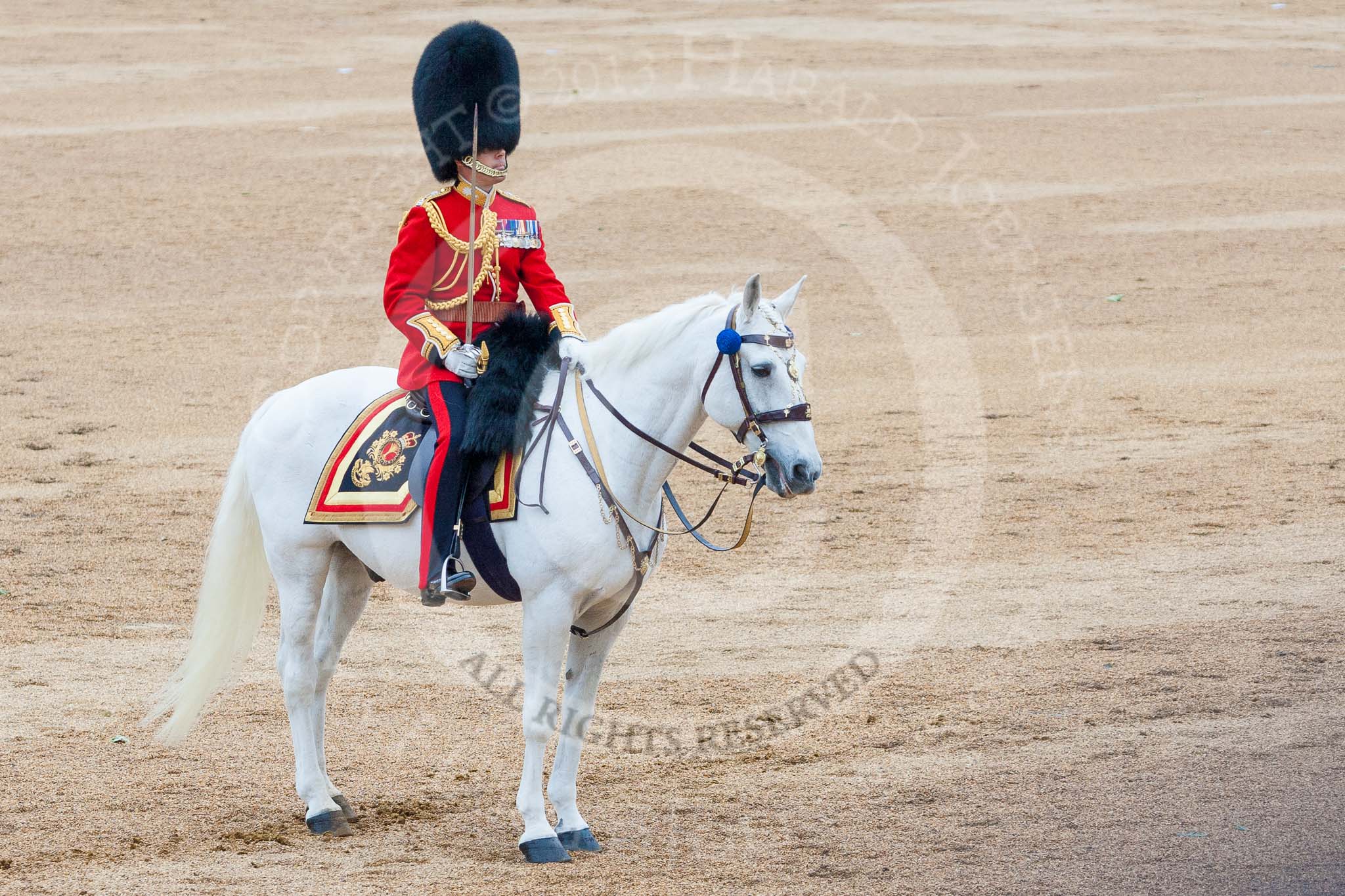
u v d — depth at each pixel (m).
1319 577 13.44
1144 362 22.12
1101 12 60.50
